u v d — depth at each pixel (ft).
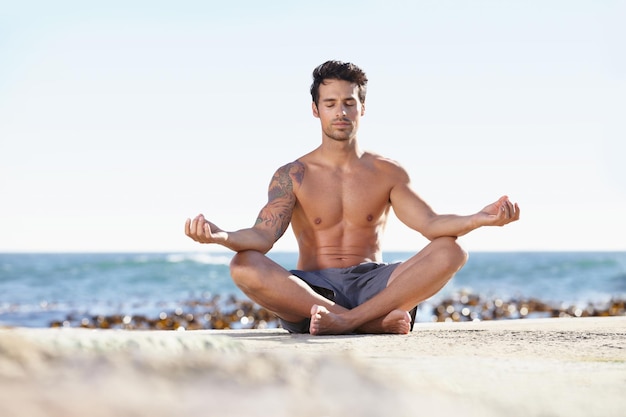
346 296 13.03
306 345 8.61
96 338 3.33
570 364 6.30
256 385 3.06
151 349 3.30
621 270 105.09
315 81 14.08
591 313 46.93
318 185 13.75
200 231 11.43
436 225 12.70
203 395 2.81
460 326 13.76
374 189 13.84
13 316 50.70
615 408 4.06
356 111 13.91
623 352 7.61
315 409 2.89
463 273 102.63
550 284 93.20
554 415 3.76
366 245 13.80
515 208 11.88
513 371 5.68
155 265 96.63
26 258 204.13
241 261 12.32
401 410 3.13
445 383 3.99
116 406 2.50
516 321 15.31
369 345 8.64
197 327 40.04
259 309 48.03
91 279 89.66
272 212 13.23
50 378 2.68
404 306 12.18
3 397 2.39
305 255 13.93
